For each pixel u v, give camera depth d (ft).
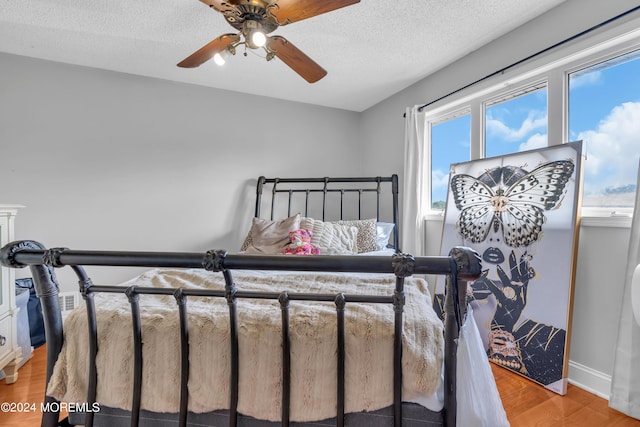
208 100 9.48
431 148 9.15
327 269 2.56
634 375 4.56
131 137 8.61
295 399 2.85
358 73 8.51
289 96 10.23
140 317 3.13
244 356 2.92
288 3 4.05
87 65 8.07
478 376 2.79
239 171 9.92
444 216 7.81
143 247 8.77
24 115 7.57
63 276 8.04
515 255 6.07
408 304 3.54
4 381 5.58
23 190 7.59
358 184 11.34
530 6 5.73
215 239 9.62
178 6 5.66
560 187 5.57
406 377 2.77
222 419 2.99
